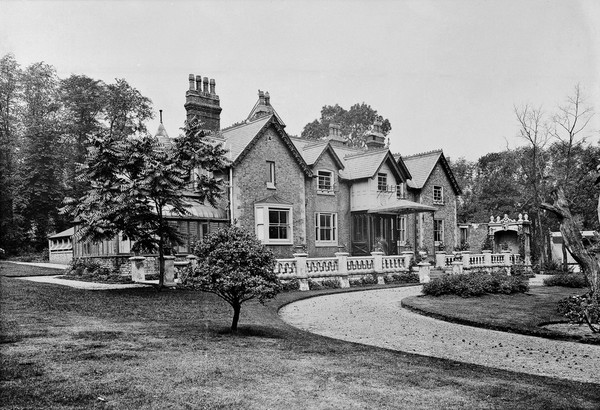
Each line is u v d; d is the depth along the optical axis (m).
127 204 17.38
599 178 16.44
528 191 49.22
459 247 40.50
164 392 5.90
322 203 33.38
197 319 12.42
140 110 51.09
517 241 42.66
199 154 19.52
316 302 19.00
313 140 39.12
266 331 11.24
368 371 7.48
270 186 29.53
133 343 8.70
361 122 78.31
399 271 28.08
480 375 7.75
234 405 5.54
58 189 47.44
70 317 11.37
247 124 30.72
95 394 5.73
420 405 5.84
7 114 45.38
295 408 5.54
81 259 27.55
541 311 15.85
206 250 11.14
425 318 15.30
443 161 41.62
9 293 15.33
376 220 35.19
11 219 44.41
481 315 14.97
